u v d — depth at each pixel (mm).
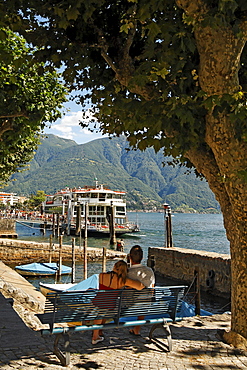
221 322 7344
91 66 7504
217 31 4969
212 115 5141
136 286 5336
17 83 11430
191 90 5793
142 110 5383
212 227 106188
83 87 7984
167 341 5375
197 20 4855
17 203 136125
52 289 11977
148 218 180875
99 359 4824
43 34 6652
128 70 6703
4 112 11578
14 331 5660
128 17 6613
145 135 5625
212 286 18516
